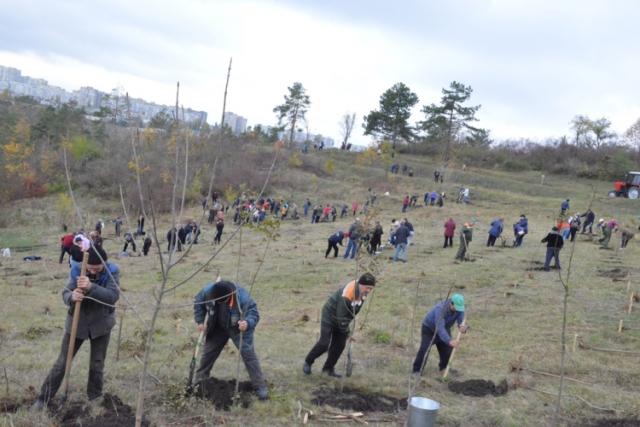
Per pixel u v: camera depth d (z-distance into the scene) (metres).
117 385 6.41
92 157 46.25
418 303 13.19
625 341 9.86
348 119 87.19
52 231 35.41
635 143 60.03
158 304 3.77
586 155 64.25
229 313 6.12
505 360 8.87
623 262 18.70
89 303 5.30
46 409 5.22
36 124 51.56
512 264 18.19
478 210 42.41
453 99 71.81
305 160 63.47
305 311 12.59
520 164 65.69
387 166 57.62
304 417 5.68
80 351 8.22
